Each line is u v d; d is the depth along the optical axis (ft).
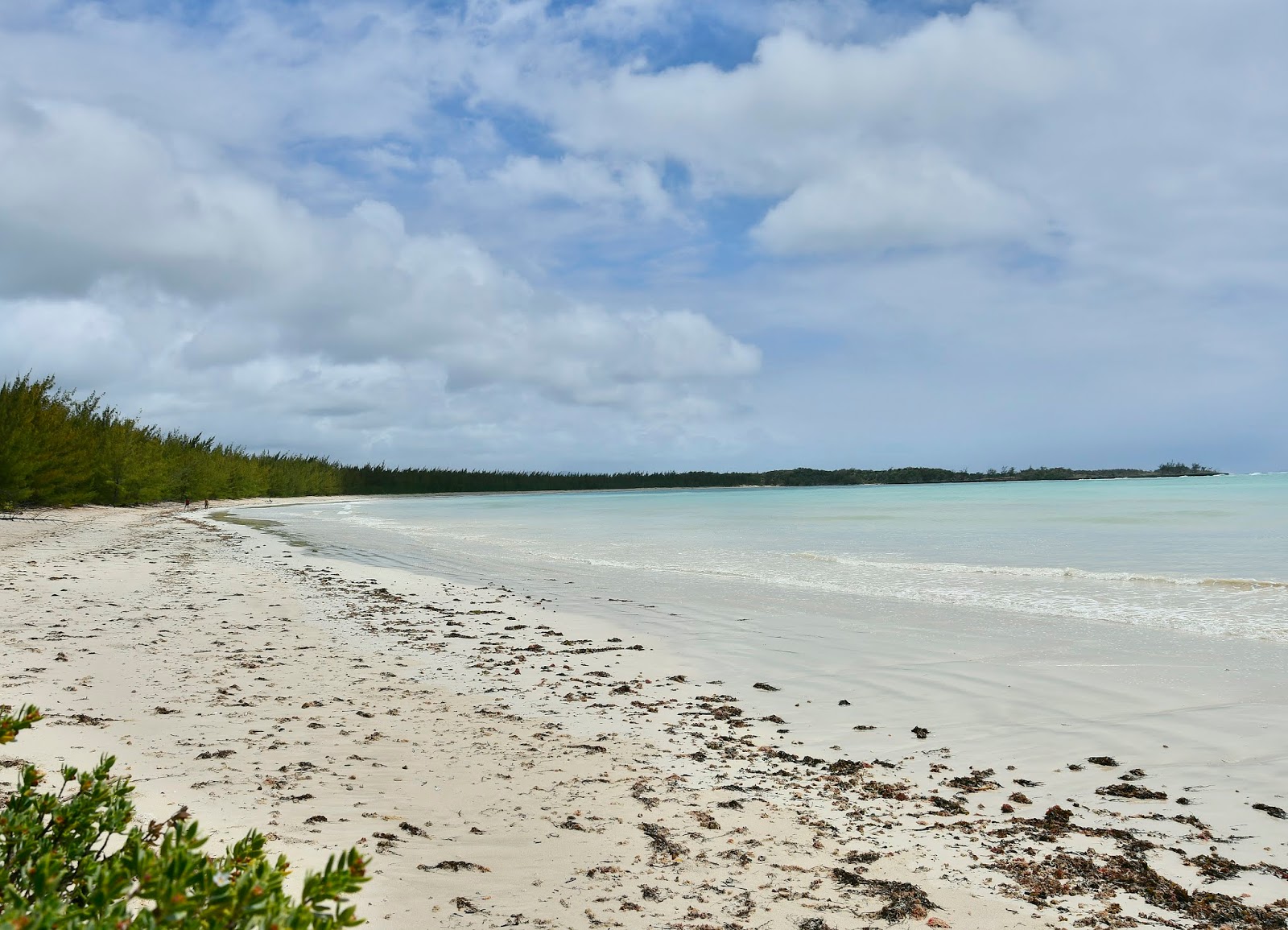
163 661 36.96
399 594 63.98
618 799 22.58
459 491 620.90
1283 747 27.04
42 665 34.55
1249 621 50.93
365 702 32.01
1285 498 264.93
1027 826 21.36
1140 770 25.49
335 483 467.11
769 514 216.13
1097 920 16.42
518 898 16.38
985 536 124.06
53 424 162.40
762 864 18.65
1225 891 17.79
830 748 28.04
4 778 20.22
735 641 46.09
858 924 15.97
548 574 79.30
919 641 45.65
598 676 38.19
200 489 260.21
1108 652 42.19
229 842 17.51
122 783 9.43
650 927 15.49
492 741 27.68
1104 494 351.46
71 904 7.91
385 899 15.84
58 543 96.58
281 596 60.64
